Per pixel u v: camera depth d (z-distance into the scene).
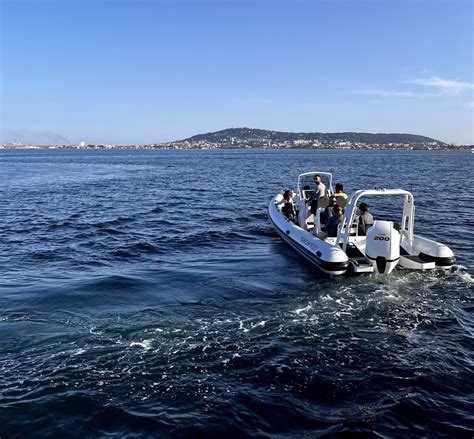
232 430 4.54
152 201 23.77
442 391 5.23
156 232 15.02
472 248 12.36
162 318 7.24
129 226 16.11
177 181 38.06
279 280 9.52
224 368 5.67
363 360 5.91
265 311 7.59
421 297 8.30
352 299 8.20
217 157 110.88
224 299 8.25
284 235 12.96
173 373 5.53
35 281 9.30
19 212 19.38
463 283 9.09
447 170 52.25
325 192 13.57
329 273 9.51
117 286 8.94
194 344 6.28
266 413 4.81
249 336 6.56
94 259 11.35
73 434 4.47
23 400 4.96
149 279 9.51
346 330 6.83
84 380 5.35
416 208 20.19
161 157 112.31
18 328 6.80
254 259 11.46
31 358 5.85
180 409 4.86
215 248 12.77
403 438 4.44
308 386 5.32
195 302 8.06
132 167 62.84
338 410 4.88
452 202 22.38
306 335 6.63
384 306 7.84
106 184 34.84
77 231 15.09
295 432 4.53
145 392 5.14
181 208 20.97
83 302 8.01
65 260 11.23
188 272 10.15
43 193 27.59
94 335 6.55
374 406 4.95
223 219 17.78
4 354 5.95
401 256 10.02
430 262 9.73
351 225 10.54
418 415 4.79
